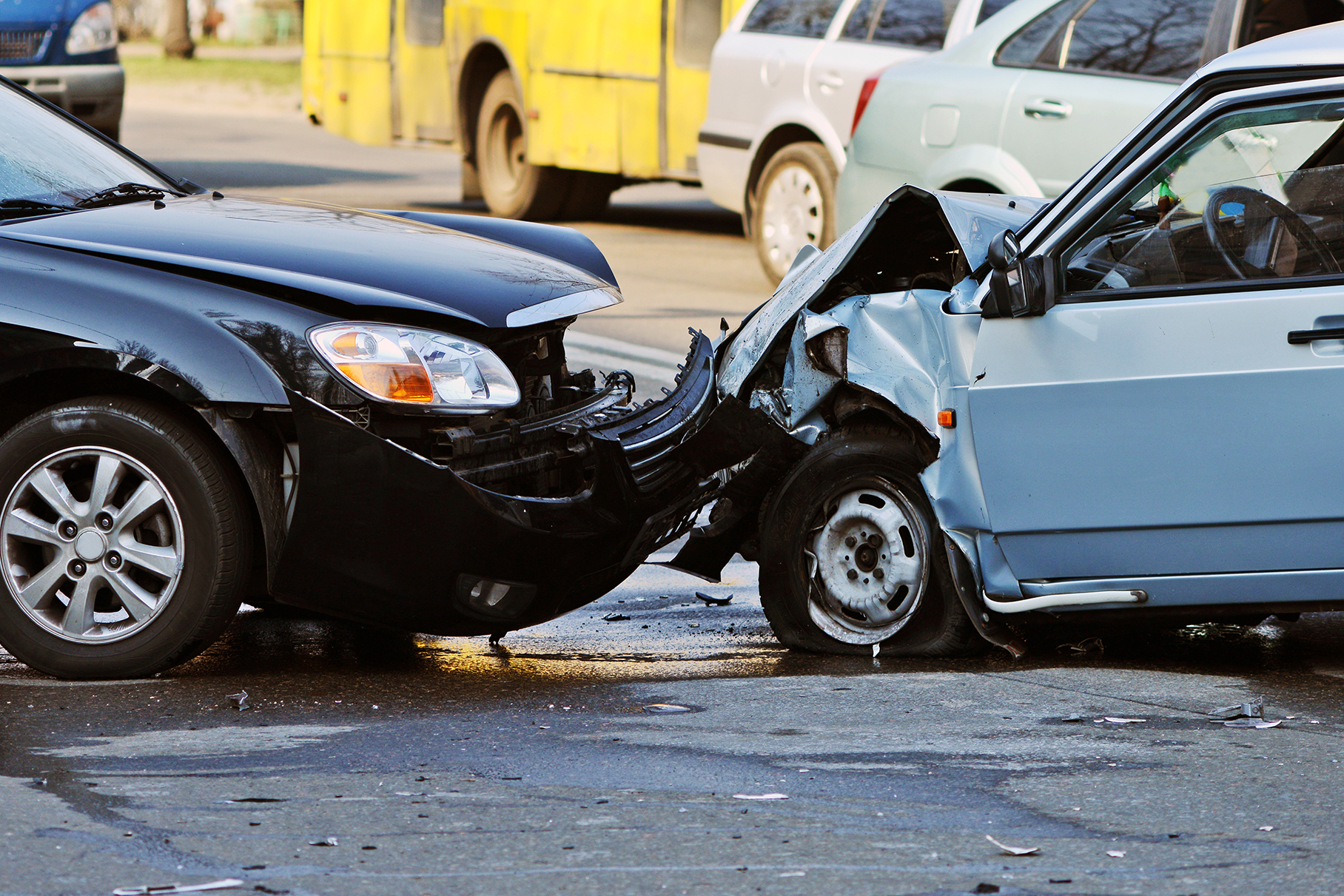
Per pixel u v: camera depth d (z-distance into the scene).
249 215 12.77
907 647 12.12
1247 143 11.26
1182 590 11.36
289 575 11.05
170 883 8.01
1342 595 11.05
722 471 12.86
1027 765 9.69
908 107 23.64
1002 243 11.37
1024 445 11.53
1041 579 11.70
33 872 8.13
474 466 11.02
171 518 11.22
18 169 13.23
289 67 91.62
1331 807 8.93
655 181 36.62
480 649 12.87
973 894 7.86
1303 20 21.72
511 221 14.58
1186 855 8.30
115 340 11.02
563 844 8.51
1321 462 10.85
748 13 30.67
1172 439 11.17
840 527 12.30
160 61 95.56
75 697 11.17
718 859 8.30
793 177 29.28
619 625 13.71
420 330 11.17
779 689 11.40
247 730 10.50
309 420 10.83
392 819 8.88
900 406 11.82
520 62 37.91
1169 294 11.27
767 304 13.07
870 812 8.95
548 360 12.66
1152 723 10.48
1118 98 21.72
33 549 11.61
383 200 42.22
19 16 35.19
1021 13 23.12
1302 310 10.87
